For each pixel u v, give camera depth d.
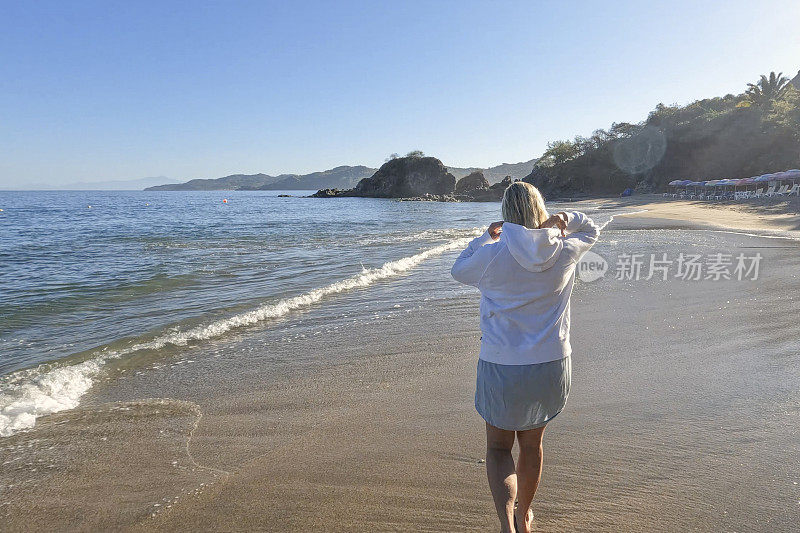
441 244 17.20
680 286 7.93
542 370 1.96
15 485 2.77
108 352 5.39
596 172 97.25
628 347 4.93
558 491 2.54
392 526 2.33
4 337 6.07
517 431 2.20
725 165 71.75
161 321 6.77
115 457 3.08
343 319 6.62
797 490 2.46
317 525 2.35
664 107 94.19
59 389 4.31
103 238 21.20
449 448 3.08
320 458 3.00
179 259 13.58
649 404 3.58
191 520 2.42
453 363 4.74
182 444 3.24
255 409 3.80
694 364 4.38
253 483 2.74
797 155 60.94
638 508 2.38
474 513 2.42
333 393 4.07
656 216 27.41
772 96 73.31
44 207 69.12
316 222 33.88
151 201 111.56
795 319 5.68
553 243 1.90
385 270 10.55
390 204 88.12
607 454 2.90
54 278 10.42
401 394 4.00
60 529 2.37
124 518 2.45
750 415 3.32
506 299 1.97
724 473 2.64
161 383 4.43
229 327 6.33
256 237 21.16
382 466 2.88
